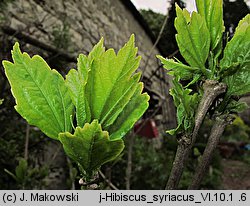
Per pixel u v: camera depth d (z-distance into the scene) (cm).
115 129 9
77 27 121
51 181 104
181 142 11
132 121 9
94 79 9
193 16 11
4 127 76
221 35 11
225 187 210
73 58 96
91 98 9
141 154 147
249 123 491
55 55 87
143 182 135
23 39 80
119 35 169
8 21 79
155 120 216
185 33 11
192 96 11
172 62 12
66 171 106
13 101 74
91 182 10
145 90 161
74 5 121
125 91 9
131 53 9
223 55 12
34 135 83
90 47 132
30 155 83
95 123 8
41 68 10
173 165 11
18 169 27
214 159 234
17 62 10
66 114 10
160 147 212
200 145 157
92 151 9
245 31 11
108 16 157
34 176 43
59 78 10
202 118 11
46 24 100
